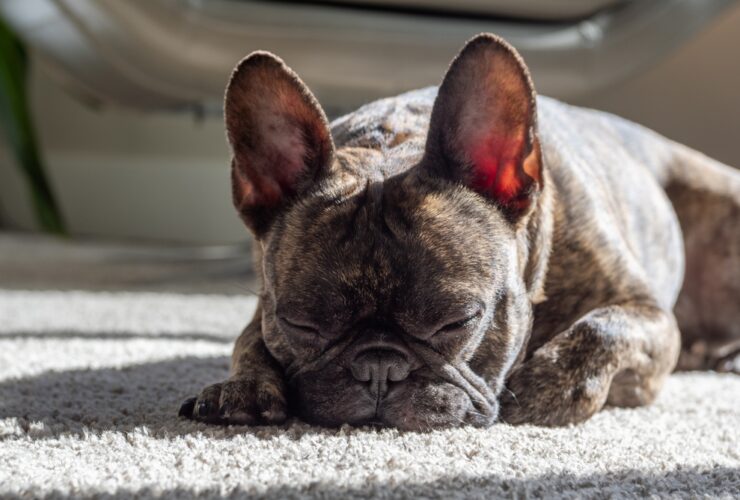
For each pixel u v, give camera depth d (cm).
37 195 217
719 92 215
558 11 169
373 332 76
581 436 77
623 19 172
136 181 283
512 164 81
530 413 81
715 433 79
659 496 64
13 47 208
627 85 222
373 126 88
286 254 78
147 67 157
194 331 120
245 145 81
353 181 80
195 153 274
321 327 76
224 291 162
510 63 79
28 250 242
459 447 72
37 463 68
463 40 165
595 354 84
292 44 158
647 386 88
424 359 76
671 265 105
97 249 248
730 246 111
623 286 90
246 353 82
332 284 76
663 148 112
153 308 138
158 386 89
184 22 154
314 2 163
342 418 77
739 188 112
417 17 167
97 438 73
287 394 79
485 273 78
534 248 84
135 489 63
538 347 89
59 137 293
